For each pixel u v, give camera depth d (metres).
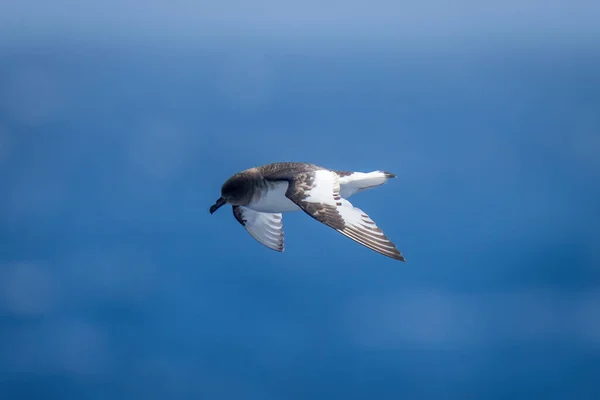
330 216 13.48
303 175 14.48
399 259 12.66
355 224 13.31
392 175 14.80
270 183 14.90
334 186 14.12
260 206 15.30
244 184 15.09
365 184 14.73
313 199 13.85
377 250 12.87
